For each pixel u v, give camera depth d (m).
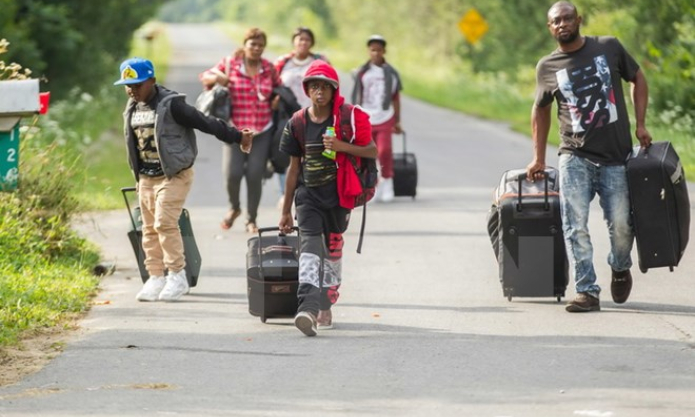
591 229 30.91
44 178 27.41
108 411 14.85
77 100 75.50
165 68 139.62
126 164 47.75
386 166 37.50
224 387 16.09
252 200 31.03
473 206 36.59
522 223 21.39
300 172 19.55
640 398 15.25
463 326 19.98
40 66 61.66
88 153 50.47
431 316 20.88
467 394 15.60
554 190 21.58
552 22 20.33
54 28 70.56
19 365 17.45
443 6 137.25
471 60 121.81
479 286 23.77
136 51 174.62
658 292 22.67
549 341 18.69
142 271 23.44
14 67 26.98
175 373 16.92
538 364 17.20
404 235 30.61
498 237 22.06
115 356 18.00
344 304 22.11
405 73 129.50
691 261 26.05
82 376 16.77
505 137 64.19
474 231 31.25
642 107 20.47
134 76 21.83
